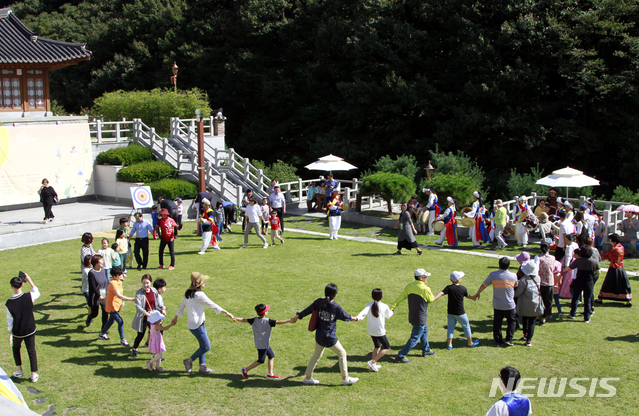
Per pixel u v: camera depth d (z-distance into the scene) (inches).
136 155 1021.8
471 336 395.9
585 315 440.1
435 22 1432.1
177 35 1891.0
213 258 654.5
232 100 1817.2
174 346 400.5
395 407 308.2
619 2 1209.4
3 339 418.0
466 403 311.4
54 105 1727.4
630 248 651.5
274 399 319.9
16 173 903.7
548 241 519.2
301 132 1759.4
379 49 1382.9
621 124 1320.1
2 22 1039.0
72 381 345.7
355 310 465.1
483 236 712.4
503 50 1312.7
